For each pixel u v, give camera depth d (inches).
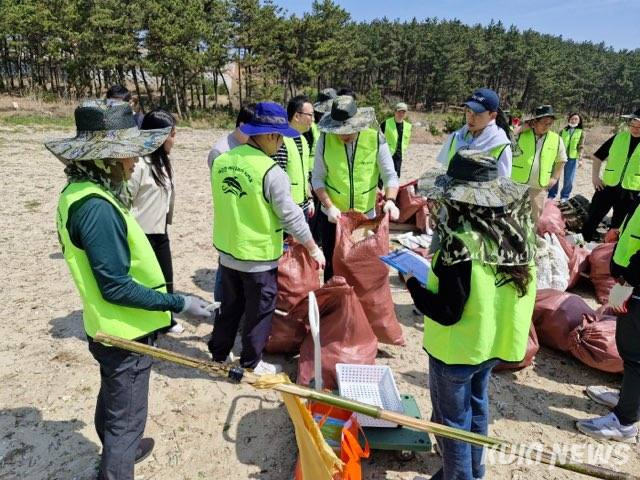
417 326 184.2
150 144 84.8
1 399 136.8
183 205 331.9
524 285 87.0
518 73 3265.3
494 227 83.0
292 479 113.4
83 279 86.3
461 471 93.6
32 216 291.9
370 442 114.5
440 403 94.4
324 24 1852.9
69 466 115.7
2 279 208.7
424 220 274.8
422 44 2938.0
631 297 118.0
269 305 140.3
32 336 167.5
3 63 1706.4
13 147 523.8
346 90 232.5
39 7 1386.6
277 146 134.4
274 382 81.6
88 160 83.8
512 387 150.2
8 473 113.4
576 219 286.4
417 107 3051.2
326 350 139.6
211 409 135.6
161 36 1294.3
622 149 255.3
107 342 84.5
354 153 169.2
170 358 83.0
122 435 94.6
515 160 235.9
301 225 132.5
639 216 111.5
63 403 136.3
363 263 152.3
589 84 3560.5
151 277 92.7
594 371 158.6
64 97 1386.6
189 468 116.2
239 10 1535.4
